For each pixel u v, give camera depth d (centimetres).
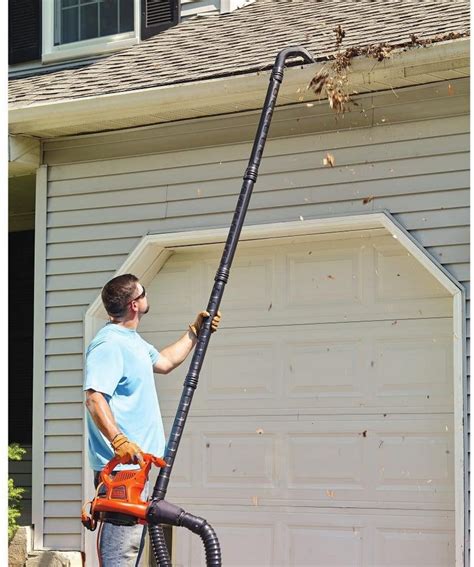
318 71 735
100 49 1030
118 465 560
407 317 746
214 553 511
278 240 801
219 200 816
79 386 862
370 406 755
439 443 726
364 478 752
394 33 771
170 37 991
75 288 874
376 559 742
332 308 777
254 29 930
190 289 840
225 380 815
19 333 1152
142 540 555
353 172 761
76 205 880
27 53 1073
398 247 754
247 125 807
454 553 712
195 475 817
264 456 793
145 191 850
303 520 773
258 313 806
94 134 874
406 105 743
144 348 583
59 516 858
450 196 722
